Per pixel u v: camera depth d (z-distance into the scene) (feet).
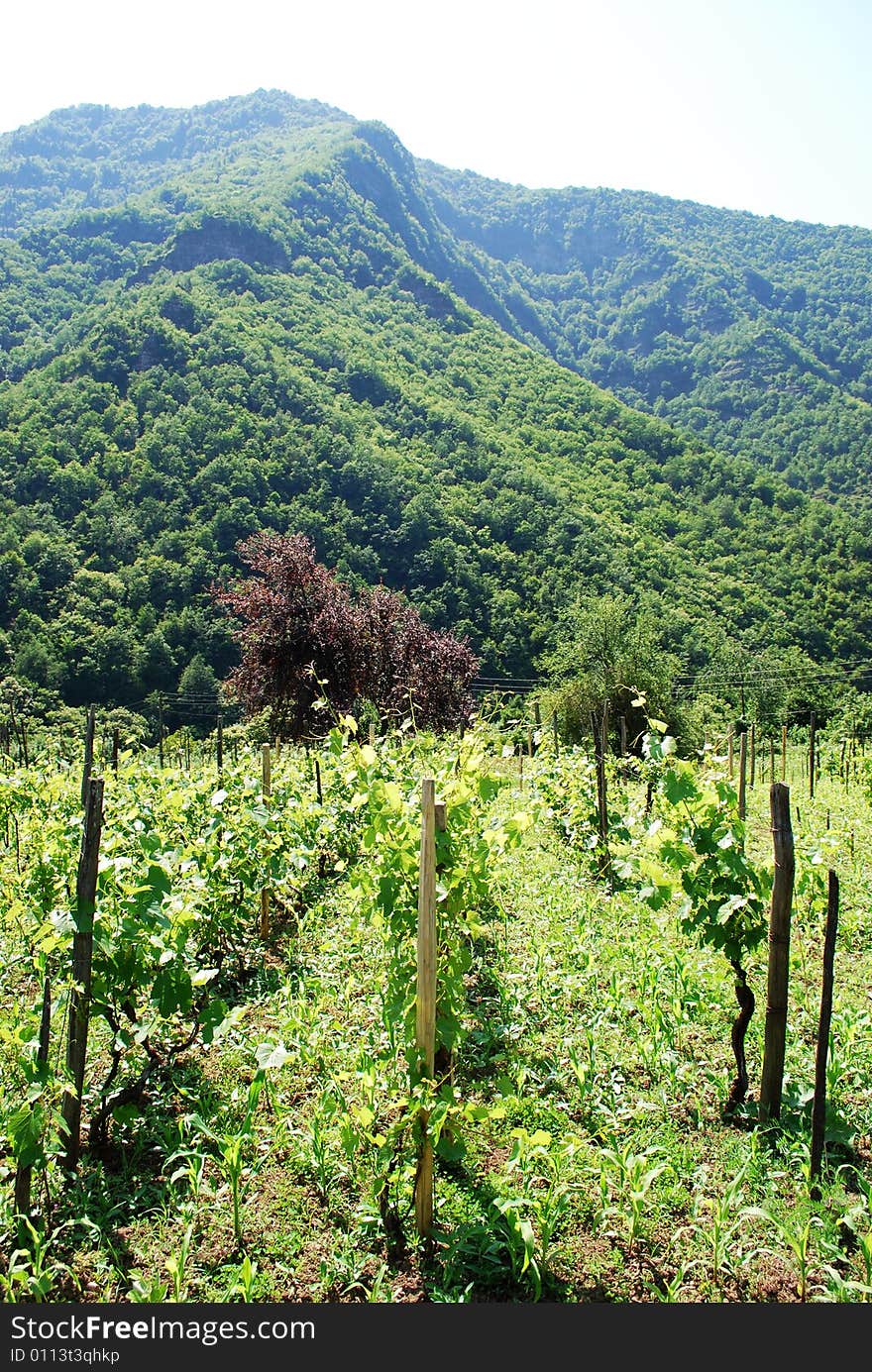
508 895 29.86
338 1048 18.22
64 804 29.01
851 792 56.70
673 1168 14.58
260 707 63.62
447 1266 12.60
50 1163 13.42
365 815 17.28
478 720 34.01
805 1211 13.41
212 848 22.17
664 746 18.02
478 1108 13.07
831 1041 17.84
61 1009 14.52
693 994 19.38
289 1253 12.96
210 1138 15.15
